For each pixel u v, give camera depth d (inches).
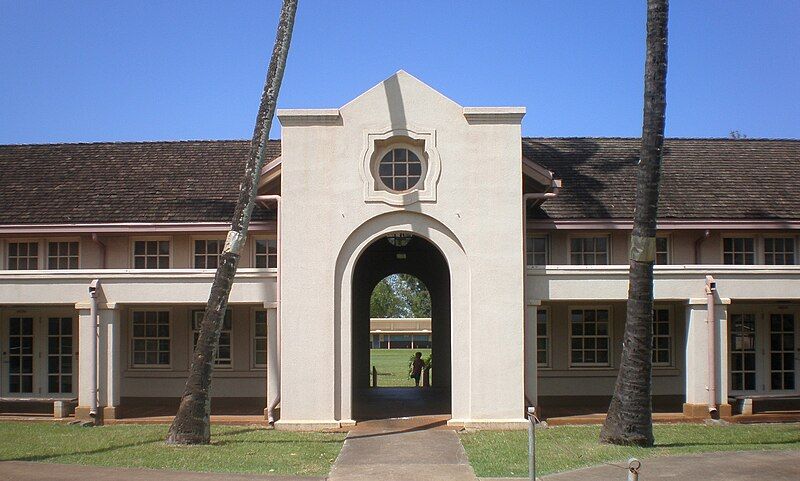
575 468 433.4
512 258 595.2
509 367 590.2
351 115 600.7
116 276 632.4
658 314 750.5
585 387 742.5
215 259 746.2
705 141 885.2
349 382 592.1
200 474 421.4
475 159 599.8
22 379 734.5
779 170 813.9
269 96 542.3
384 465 450.6
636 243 513.0
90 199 747.4
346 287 596.4
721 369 627.8
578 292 624.7
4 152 860.0
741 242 746.8
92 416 618.5
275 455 478.9
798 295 636.1
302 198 597.6
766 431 562.9
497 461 456.4
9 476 414.6
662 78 512.4
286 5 546.6
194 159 831.1
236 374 749.9
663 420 619.8
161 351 757.3
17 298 635.5
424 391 837.8
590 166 810.2
